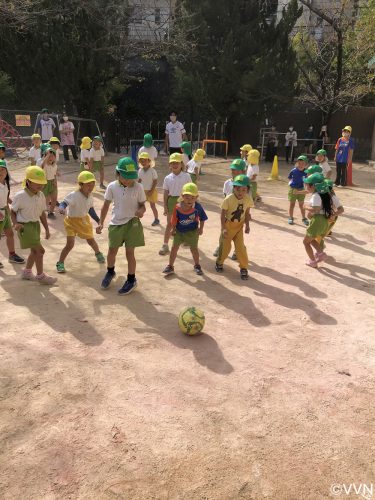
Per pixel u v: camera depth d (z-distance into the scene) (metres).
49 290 5.82
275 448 3.22
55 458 3.04
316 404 3.73
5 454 3.05
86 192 6.28
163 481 2.89
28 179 5.52
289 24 21.56
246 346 4.62
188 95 22.88
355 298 5.98
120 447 3.15
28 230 5.67
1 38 19.14
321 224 6.84
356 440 3.33
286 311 5.48
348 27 23.89
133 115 28.47
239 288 6.16
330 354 4.53
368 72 25.12
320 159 10.04
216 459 3.09
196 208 6.29
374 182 16.47
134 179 5.46
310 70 26.28
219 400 3.72
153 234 8.68
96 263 6.91
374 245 8.53
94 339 4.62
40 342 4.51
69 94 20.62
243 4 21.55
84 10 19.80
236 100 22.56
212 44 22.08
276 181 16.27
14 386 3.79
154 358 4.31
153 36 25.58
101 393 3.74
